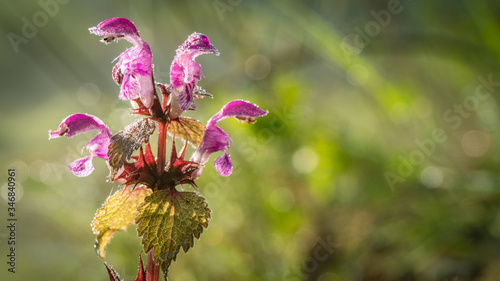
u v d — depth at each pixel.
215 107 0.74
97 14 0.87
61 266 0.61
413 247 0.56
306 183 0.70
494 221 0.57
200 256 0.58
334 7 0.89
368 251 0.59
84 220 0.66
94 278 0.58
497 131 0.74
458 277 0.52
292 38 0.82
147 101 0.39
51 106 0.97
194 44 0.39
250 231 0.62
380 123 0.85
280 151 0.71
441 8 0.86
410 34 0.86
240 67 0.80
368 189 0.70
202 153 0.40
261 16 0.84
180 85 0.39
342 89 0.97
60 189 0.69
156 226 0.39
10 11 0.78
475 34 0.83
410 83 0.86
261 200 0.65
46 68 0.83
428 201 0.64
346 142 0.76
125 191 0.40
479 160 0.74
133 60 0.39
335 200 0.70
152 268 0.39
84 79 0.83
